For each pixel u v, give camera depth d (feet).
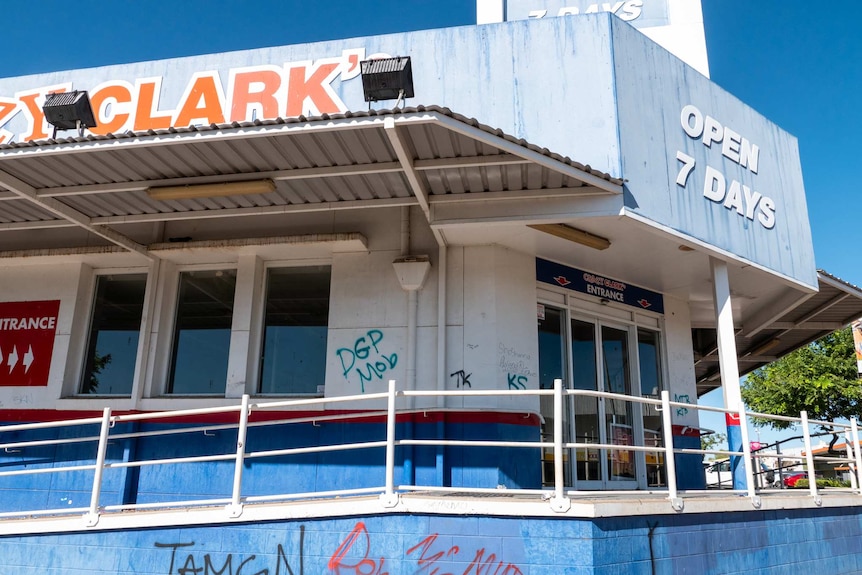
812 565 25.41
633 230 26.89
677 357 36.68
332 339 29.04
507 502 18.52
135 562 20.45
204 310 31.42
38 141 20.90
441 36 28.66
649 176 26.73
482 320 28.07
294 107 28.45
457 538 18.52
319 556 19.21
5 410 30.96
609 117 26.20
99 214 26.86
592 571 17.75
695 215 28.50
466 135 20.08
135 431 29.22
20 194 24.04
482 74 27.94
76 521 21.12
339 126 19.35
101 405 29.96
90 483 29.19
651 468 34.58
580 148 26.21
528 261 30.07
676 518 20.48
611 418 33.22
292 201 25.68
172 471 28.66
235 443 28.40
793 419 27.45
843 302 40.47
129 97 29.86
